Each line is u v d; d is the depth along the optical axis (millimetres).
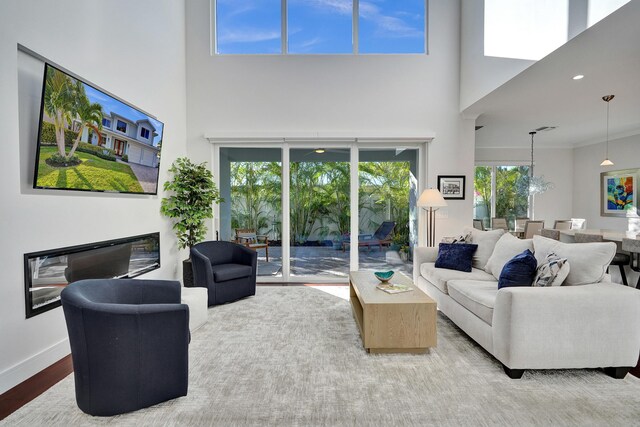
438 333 2885
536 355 2061
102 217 2891
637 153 6395
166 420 1703
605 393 1931
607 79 3604
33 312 2191
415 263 4082
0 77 1959
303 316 3297
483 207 8070
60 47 2422
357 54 4820
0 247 1971
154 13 3852
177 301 2322
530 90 3936
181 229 4133
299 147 4910
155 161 3650
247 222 4945
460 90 4785
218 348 2559
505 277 2502
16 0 2051
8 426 1664
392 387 2006
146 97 3674
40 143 2150
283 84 4789
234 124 4785
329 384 2041
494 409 1783
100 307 1703
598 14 2475
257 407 1809
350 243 4945
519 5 3414
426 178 4879
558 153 7938
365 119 4801
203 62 4766
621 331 2070
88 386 1720
